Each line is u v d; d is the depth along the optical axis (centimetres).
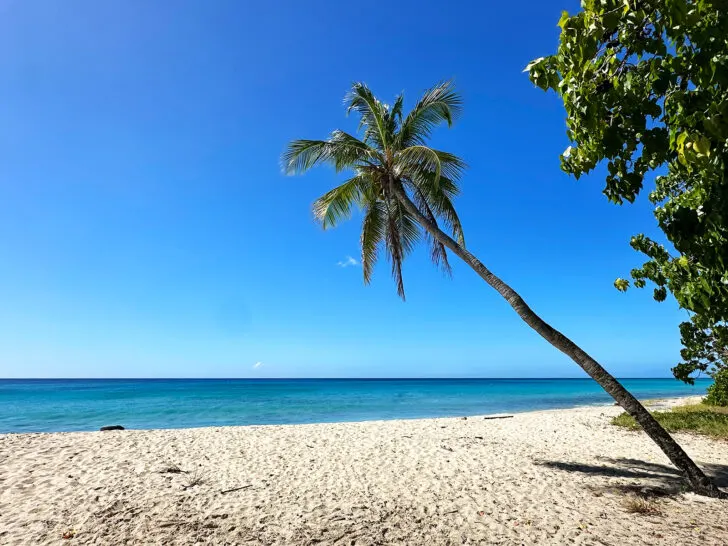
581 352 732
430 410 2775
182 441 1183
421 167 996
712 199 249
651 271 785
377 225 1124
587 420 1672
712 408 1716
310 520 595
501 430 1416
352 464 920
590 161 308
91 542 520
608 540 520
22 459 934
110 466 885
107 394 4572
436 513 623
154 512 620
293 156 1004
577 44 255
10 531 551
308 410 2766
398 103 1030
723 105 207
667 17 227
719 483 762
